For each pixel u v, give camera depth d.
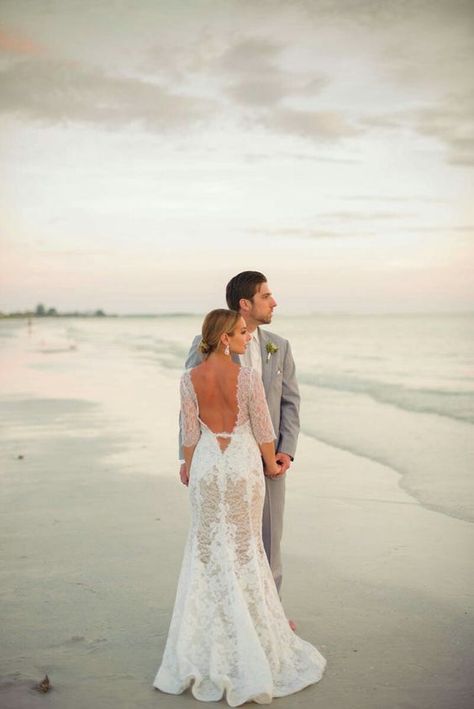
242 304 3.83
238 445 3.38
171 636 3.36
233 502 3.33
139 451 8.95
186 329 74.69
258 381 3.42
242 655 3.16
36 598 4.29
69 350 33.19
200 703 3.10
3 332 61.06
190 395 3.44
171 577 4.61
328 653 3.58
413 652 3.57
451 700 3.08
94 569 4.76
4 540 5.40
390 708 3.02
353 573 4.74
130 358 27.53
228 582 3.26
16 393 15.50
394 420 11.84
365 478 7.53
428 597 4.30
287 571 4.79
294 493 6.93
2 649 3.63
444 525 5.82
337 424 11.40
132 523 5.82
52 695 3.17
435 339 39.53
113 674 3.38
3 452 8.92
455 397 15.22
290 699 3.13
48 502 6.50
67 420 11.62
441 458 8.54
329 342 38.56
